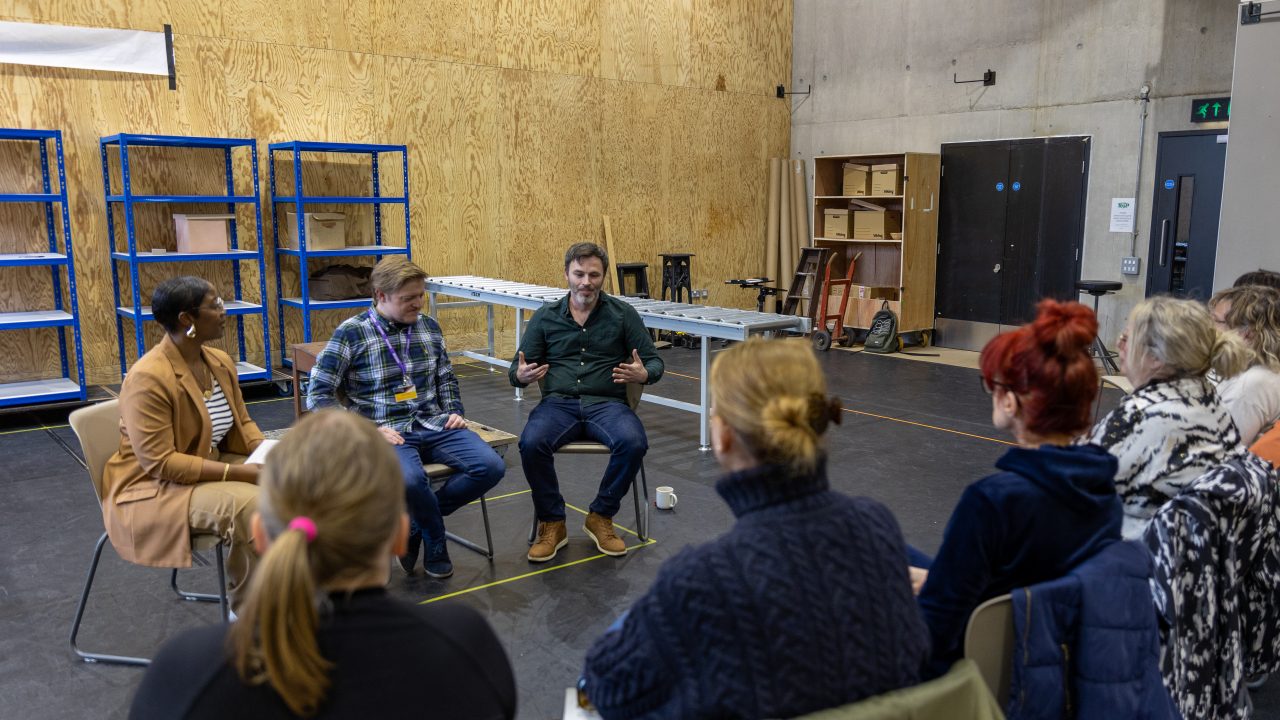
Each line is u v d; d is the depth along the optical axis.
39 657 2.86
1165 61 7.43
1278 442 2.37
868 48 9.52
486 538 3.82
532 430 3.60
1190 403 1.95
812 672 1.12
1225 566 1.90
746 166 10.03
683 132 9.45
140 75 6.43
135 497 2.69
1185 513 1.85
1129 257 7.79
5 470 4.84
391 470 1.10
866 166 9.23
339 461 1.06
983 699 1.24
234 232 6.86
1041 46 8.20
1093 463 1.48
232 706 0.99
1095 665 1.42
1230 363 2.06
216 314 2.77
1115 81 7.75
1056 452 1.47
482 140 8.09
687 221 9.62
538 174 8.47
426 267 7.92
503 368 7.90
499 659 1.14
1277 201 4.32
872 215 9.20
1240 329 2.54
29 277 6.23
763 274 10.38
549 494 3.63
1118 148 7.78
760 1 9.89
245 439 3.00
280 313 7.20
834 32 9.82
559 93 8.50
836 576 1.15
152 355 2.70
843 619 1.14
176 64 6.57
